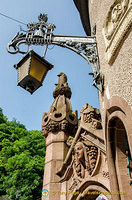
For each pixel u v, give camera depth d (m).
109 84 3.82
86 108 5.77
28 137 18.89
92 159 4.78
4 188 14.00
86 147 5.02
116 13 3.76
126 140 3.75
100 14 4.85
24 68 4.18
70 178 5.66
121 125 3.78
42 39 4.70
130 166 3.48
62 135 6.52
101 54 4.43
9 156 16.95
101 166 4.66
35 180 13.67
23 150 17.95
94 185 4.69
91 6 6.03
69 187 5.55
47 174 6.03
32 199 13.58
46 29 4.88
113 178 3.46
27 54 4.20
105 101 3.90
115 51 3.58
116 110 3.53
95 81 4.29
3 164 15.85
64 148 6.34
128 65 3.12
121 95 3.25
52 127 6.64
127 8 3.34
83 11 7.74
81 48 4.80
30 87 4.12
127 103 3.03
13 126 25.00
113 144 3.76
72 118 7.02
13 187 13.38
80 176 5.16
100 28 4.70
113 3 3.91
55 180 5.83
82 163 5.18
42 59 4.25
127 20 3.26
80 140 5.59
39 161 15.92
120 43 3.44
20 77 4.18
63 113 6.80
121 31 3.41
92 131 5.09
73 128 6.72
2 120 24.67
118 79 3.43
